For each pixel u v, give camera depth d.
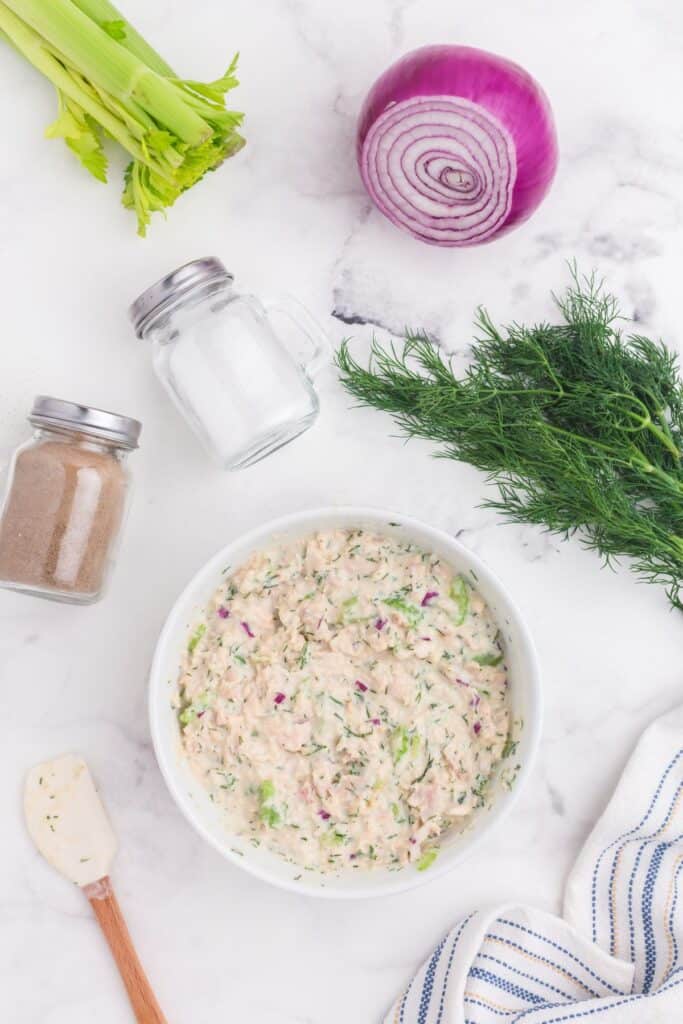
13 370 0.64
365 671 0.61
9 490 0.60
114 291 0.64
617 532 0.62
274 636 0.61
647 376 0.63
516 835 0.66
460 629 0.61
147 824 0.65
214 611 0.62
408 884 0.58
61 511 0.59
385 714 0.60
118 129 0.61
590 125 0.65
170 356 0.61
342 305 0.65
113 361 0.65
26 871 0.65
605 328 0.63
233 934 0.65
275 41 0.64
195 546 0.65
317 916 0.65
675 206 0.65
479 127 0.59
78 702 0.65
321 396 0.65
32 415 0.59
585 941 0.63
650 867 0.65
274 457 0.65
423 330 0.65
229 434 0.61
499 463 0.64
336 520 0.61
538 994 0.64
